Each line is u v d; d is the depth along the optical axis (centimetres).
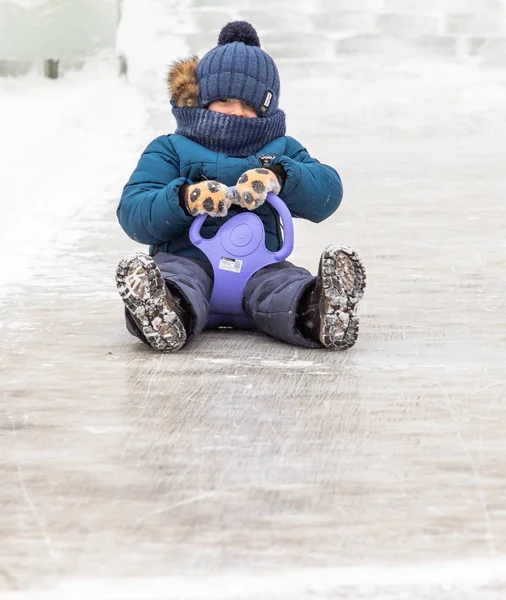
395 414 471
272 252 634
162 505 371
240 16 2269
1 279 772
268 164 633
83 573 324
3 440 437
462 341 605
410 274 790
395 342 602
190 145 645
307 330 583
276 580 319
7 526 355
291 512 365
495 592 313
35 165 1195
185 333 561
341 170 1320
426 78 2103
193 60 657
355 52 2242
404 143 1565
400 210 1066
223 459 414
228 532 350
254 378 525
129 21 2208
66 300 710
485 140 1600
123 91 2025
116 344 596
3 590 314
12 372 539
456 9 2300
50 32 2105
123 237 935
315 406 481
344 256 548
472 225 990
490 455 421
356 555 334
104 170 1307
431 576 321
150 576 322
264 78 645
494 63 2219
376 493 382
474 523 358
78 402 487
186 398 492
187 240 634
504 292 732
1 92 1827
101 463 411
